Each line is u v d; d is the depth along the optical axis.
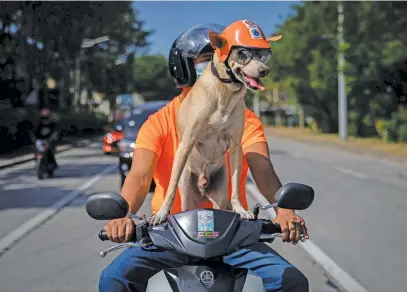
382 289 6.29
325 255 7.70
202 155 3.57
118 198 3.23
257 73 3.14
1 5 28.02
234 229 3.13
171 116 3.86
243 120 3.50
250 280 3.15
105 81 64.81
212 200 3.74
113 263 3.56
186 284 3.04
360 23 32.31
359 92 37.44
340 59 34.72
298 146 33.00
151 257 3.48
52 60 36.34
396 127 33.06
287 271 3.51
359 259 7.50
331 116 45.97
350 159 23.34
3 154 26.19
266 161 3.86
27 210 11.25
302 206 3.35
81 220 10.11
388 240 8.54
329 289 6.28
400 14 30.06
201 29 3.97
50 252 7.87
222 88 3.32
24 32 30.92
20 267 7.15
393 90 35.53
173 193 3.43
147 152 3.77
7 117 26.73
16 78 34.34
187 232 3.09
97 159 24.19
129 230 3.25
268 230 3.36
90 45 45.78
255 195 12.91
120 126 15.66
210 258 3.05
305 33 40.75
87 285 6.42
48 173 16.81
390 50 31.14
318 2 39.00
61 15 30.33
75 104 57.88
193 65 3.96
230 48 3.19
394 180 15.94
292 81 45.03
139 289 3.54
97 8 33.47
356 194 13.20
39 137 16.88
